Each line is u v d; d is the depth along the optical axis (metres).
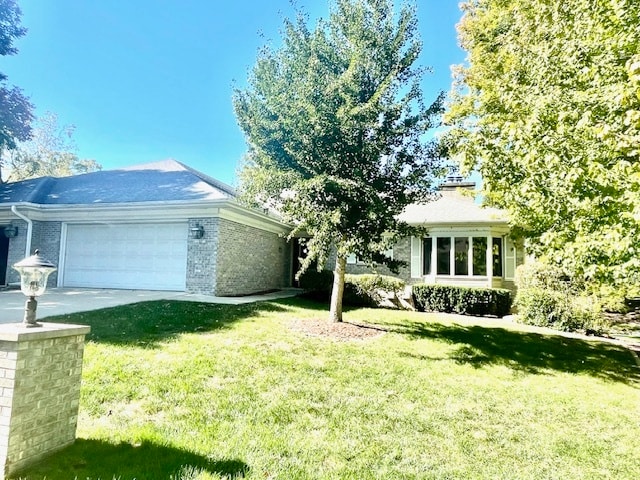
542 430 4.15
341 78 7.36
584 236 4.56
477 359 6.80
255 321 8.23
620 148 4.02
